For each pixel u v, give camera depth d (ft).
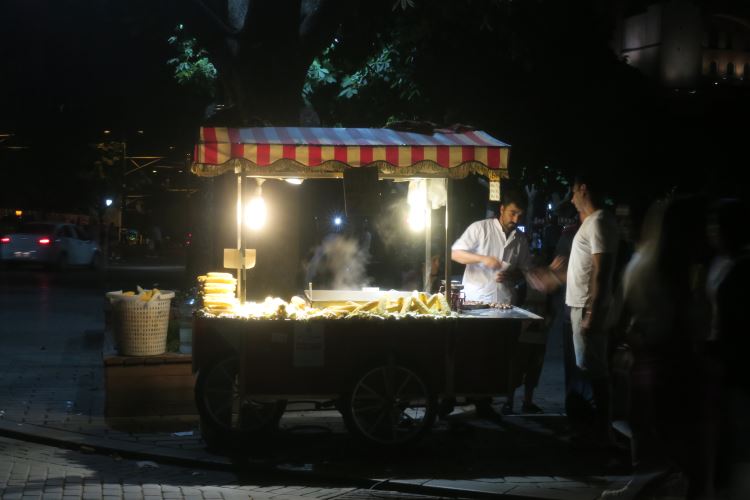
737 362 16.58
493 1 43.91
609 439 24.64
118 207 166.09
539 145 67.56
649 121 74.54
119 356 28.63
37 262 103.45
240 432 24.85
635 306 17.11
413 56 56.85
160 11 36.65
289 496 21.07
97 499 20.45
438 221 51.08
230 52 33.27
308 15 34.40
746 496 17.70
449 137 25.68
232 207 32.71
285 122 33.71
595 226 23.52
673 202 16.88
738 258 16.84
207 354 24.99
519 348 26.07
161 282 92.79
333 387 24.11
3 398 31.24
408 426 26.35
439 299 25.25
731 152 80.94
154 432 26.66
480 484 21.62
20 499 20.33
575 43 63.87
